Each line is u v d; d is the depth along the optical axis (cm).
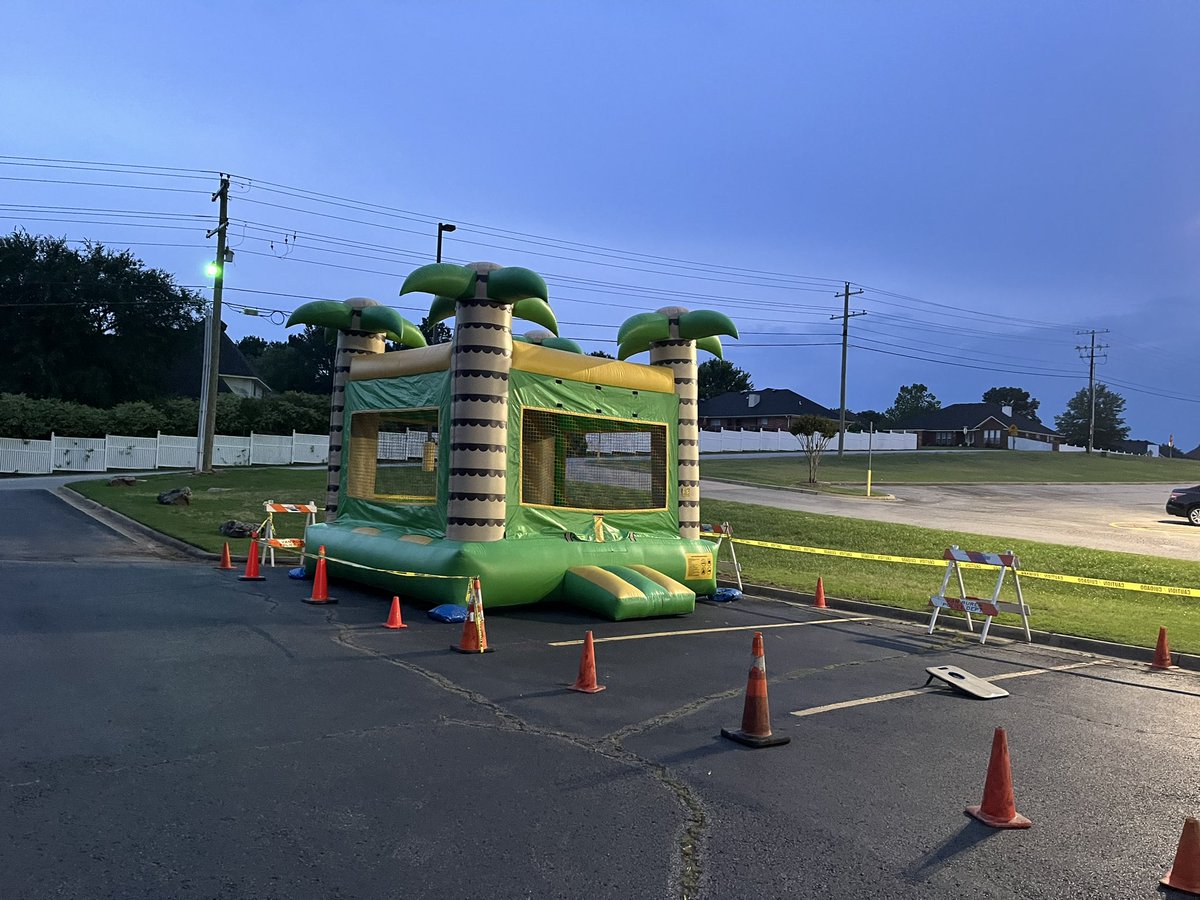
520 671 747
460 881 360
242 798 438
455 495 1080
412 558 1074
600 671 760
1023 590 1412
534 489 1157
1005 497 3588
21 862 360
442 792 457
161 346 4888
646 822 429
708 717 623
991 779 448
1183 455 13075
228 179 2955
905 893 365
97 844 379
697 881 369
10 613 891
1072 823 450
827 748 562
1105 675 841
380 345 1449
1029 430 10294
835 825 435
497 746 537
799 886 368
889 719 641
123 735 527
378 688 664
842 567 1647
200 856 372
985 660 895
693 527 1349
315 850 383
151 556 1450
